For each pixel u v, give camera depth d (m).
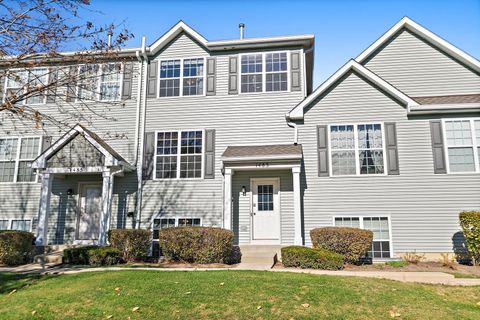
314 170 12.49
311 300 6.35
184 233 10.81
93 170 12.85
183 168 13.56
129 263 11.13
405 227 11.66
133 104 14.30
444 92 13.45
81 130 13.09
